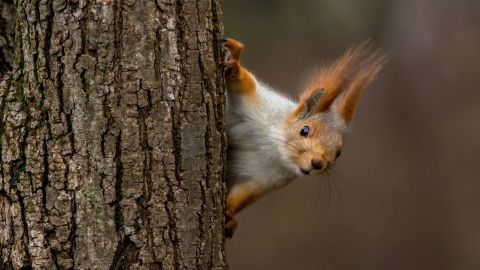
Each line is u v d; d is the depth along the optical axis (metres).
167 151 7.16
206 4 7.46
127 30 7.04
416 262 17.48
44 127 7.04
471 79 19.12
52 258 6.98
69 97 6.99
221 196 7.67
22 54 7.25
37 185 7.02
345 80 10.08
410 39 19.80
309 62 19.31
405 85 19.25
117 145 7.01
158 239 7.11
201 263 7.36
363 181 18.02
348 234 17.59
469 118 18.66
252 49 19.42
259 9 19.75
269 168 9.68
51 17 7.04
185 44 7.30
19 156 7.08
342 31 19.95
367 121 18.89
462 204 17.81
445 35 19.75
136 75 7.05
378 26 20.00
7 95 7.25
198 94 7.36
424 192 18.02
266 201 17.89
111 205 6.98
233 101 9.51
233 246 17.52
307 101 9.87
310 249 17.42
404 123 18.78
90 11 6.98
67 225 6.97
